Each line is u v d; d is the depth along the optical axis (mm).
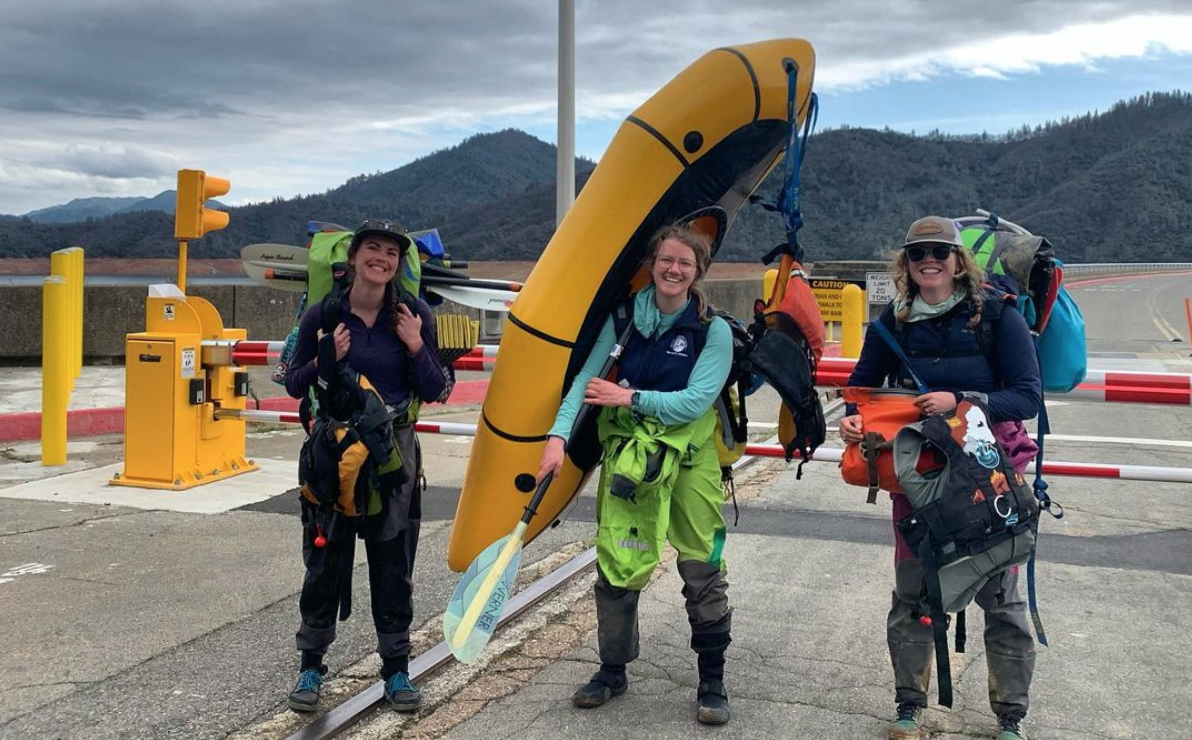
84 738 3402
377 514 3535
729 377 3617
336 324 3555
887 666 4148
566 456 3875
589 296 3695
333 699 3750
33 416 9055
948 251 3369
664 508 3416
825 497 7188
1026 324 3416
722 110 3650
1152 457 8727
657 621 4645
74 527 6074
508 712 3686
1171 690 3941
